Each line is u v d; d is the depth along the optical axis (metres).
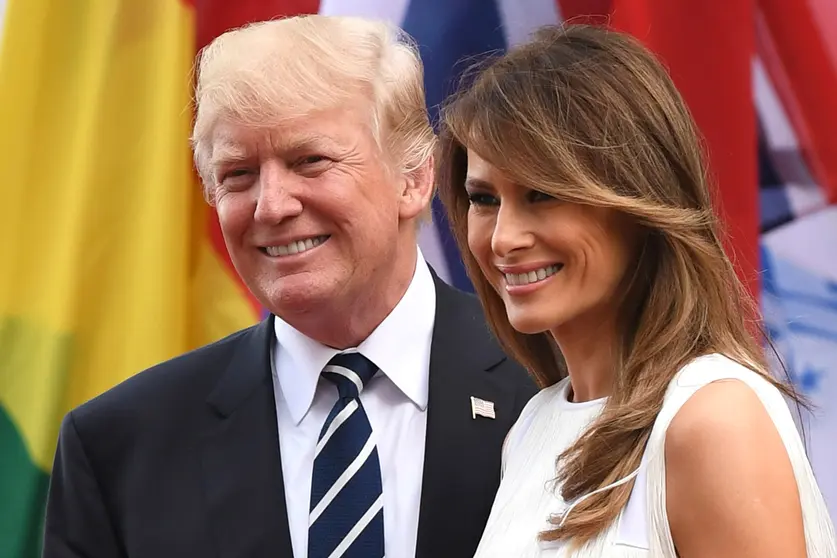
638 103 4.06
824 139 8.20
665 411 3.75
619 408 3.91
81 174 8.10
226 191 5.72
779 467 3.55
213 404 5.98
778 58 8.27
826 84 8.21
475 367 5.98
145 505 5.76
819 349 8.12
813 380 8.11
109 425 6.02
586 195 3.97
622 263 4.19
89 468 5.95
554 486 4.21
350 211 5.58
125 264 8.10
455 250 8.27
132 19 8.27
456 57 8.36
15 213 8.15
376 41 5.86
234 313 8.26
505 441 5.30
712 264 4.00
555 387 5.02
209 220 8.37
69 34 8.34
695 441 3.60
